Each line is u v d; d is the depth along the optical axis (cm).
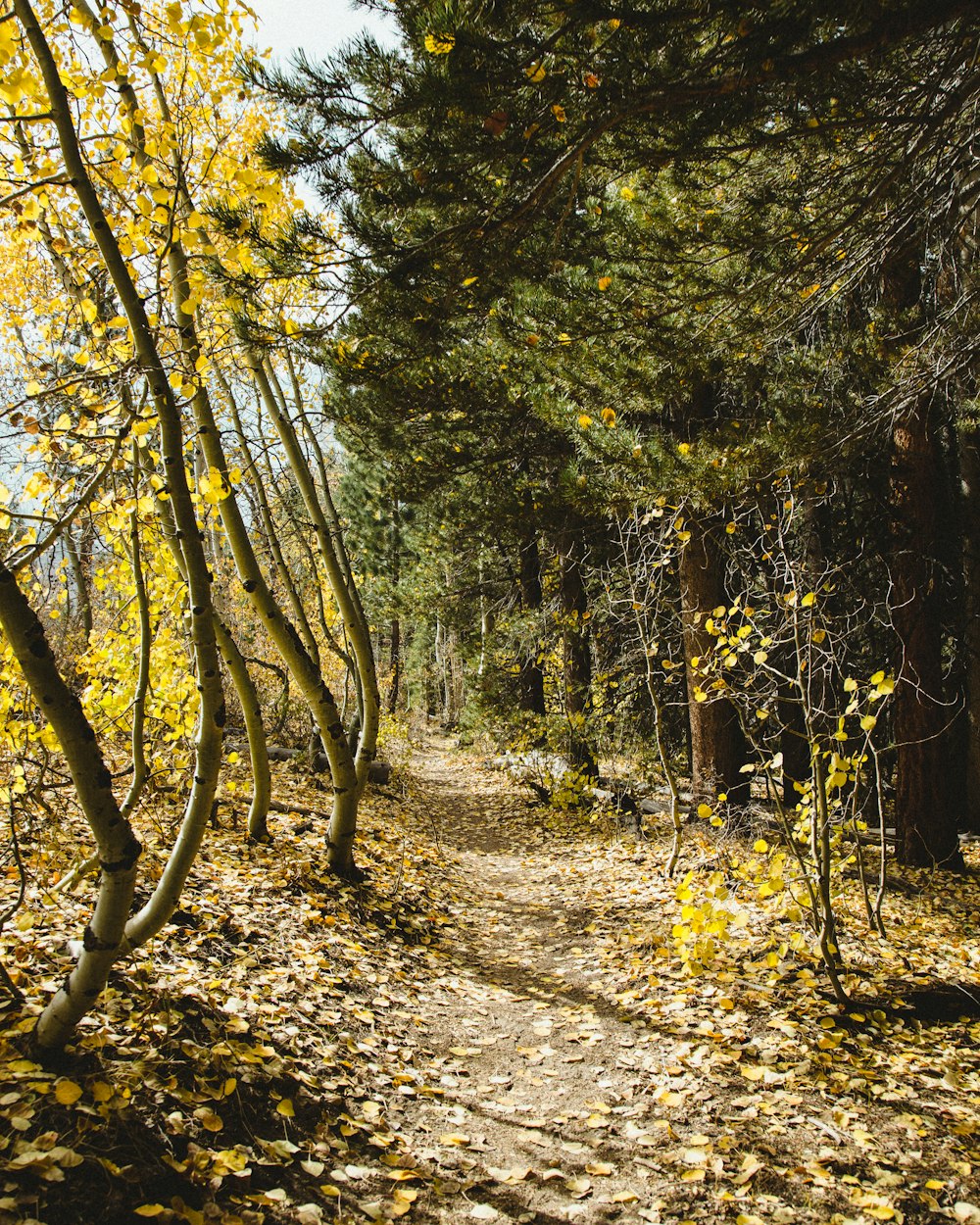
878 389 566
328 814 772
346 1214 226
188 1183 212
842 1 249
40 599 391
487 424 830
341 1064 310
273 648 1109
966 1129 292
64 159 228
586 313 434
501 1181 258
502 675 1403
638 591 926
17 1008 255
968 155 430
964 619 957
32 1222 177
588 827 961
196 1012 294
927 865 758
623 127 323
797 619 454
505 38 261
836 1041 354
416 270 340
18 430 285
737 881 561
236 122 432
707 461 518
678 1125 295
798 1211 245
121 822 218
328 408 721
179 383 279
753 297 457
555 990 458
